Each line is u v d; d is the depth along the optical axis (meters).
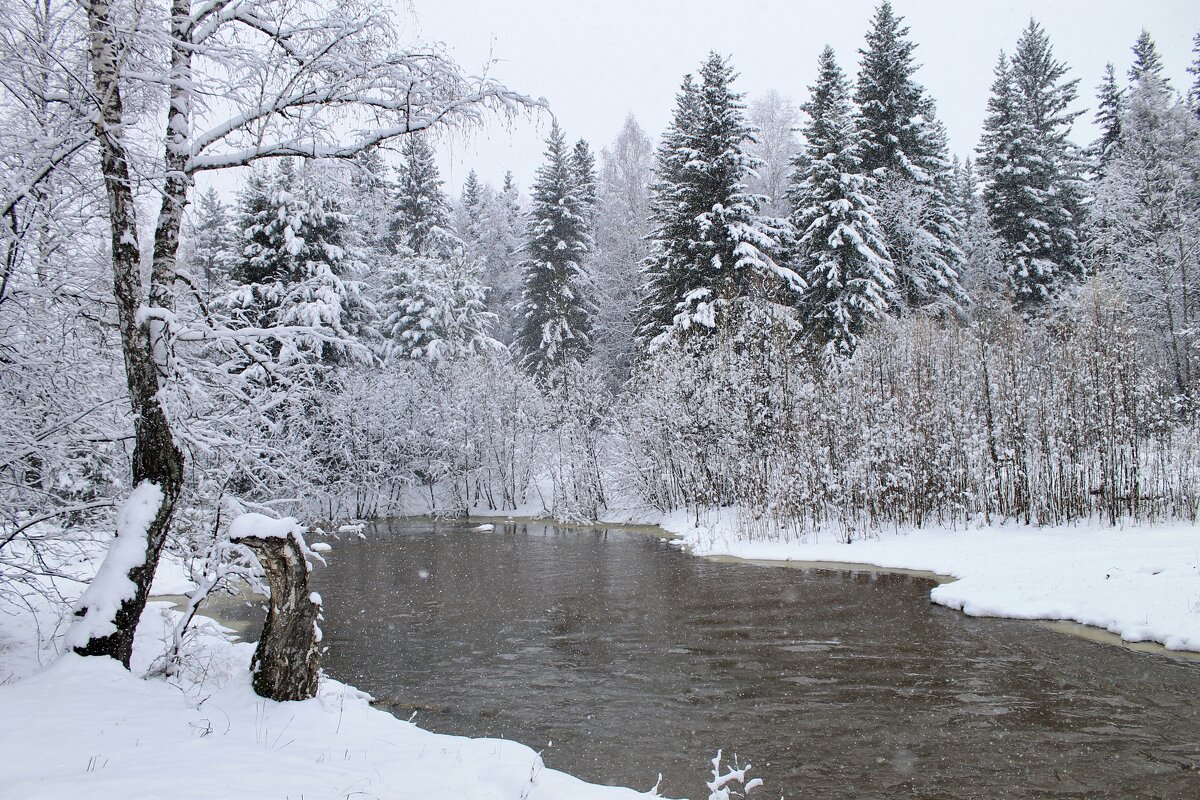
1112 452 16.31
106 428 8.09
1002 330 21.88
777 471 21.12
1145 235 27.80
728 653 10.26
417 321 38.09
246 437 9.38
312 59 7.45
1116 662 9.04
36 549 7.61
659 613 12.91
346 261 23.91
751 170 29.06
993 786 6.04
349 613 13.66
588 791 5.41
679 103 32.22
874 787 6.09
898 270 30.77
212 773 4.50
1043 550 14.55
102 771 4.23
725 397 24.17
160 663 7.24
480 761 5.96
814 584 14.79
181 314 8.63
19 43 6.72
